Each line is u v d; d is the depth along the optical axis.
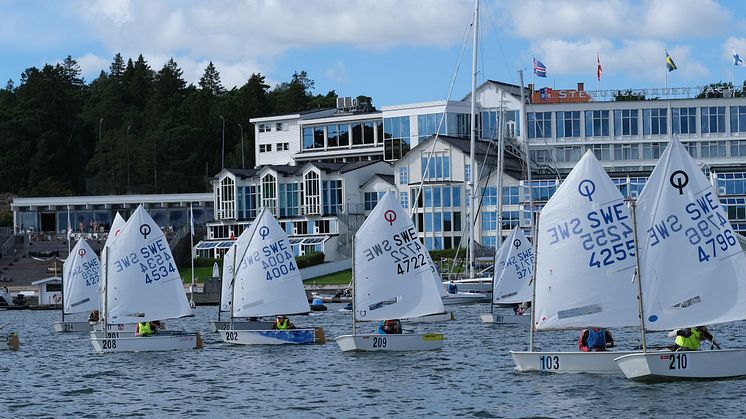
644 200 43.50
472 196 113.38
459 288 110.50
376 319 58.97
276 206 155.75
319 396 45.50
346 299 117.69
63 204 174.12
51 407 44.34
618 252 44.78
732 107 145.00
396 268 59.03
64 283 87.81
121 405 44.50
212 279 126.19
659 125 146.12
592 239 44.97
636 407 39.12
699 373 43.44
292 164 177.25
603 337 47.38
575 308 45.34
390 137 157.38
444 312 59.31
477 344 64.50
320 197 150.50
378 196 150.75
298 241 148.38
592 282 45.00
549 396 42.09
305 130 175.00
